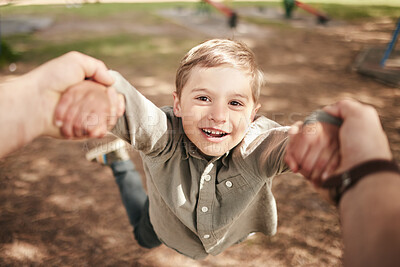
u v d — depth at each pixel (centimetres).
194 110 108
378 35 967
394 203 47
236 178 126
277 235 283
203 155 126
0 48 670
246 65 112
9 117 63
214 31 950
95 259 264
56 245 275
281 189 333
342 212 54
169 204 133
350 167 57
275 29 1016
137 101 96
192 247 160
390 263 42
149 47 780
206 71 107
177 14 1221
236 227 156
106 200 321
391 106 511
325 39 911
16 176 351
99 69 77
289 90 561
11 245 273
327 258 262
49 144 407
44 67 70
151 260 265
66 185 339
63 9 1308
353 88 583
